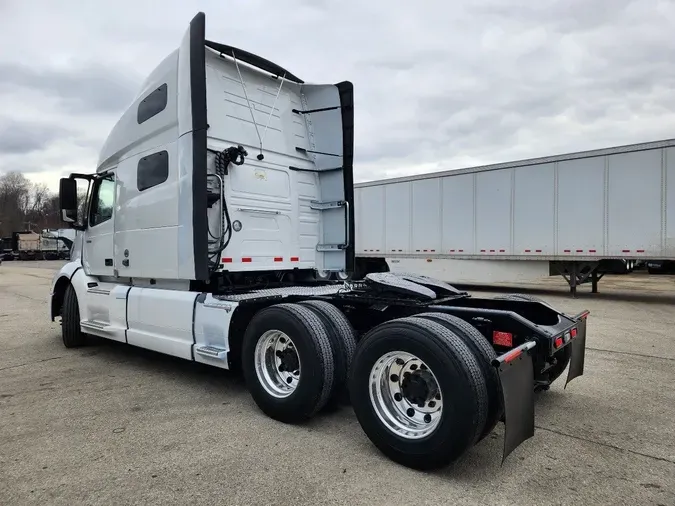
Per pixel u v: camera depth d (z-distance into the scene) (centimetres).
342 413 406
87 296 624
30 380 508
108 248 588
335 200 587
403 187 1550
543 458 315
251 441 345
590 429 365
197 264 436
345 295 440
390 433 309
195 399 443
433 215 1479
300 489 275
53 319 718
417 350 297
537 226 1270
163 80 494
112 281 616
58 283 708
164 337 488
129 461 312
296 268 562
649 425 373
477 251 1384
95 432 362
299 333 366
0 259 4584
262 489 275
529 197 1281
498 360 271
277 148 547
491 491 272
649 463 307
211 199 468
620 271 1230
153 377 517
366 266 1711
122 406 422
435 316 326
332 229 591
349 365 370
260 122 530
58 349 666
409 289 409
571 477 289
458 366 281
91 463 309
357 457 319
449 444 281
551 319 423
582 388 468
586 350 635
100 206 613
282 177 548
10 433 361
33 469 302
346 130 573
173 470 299
